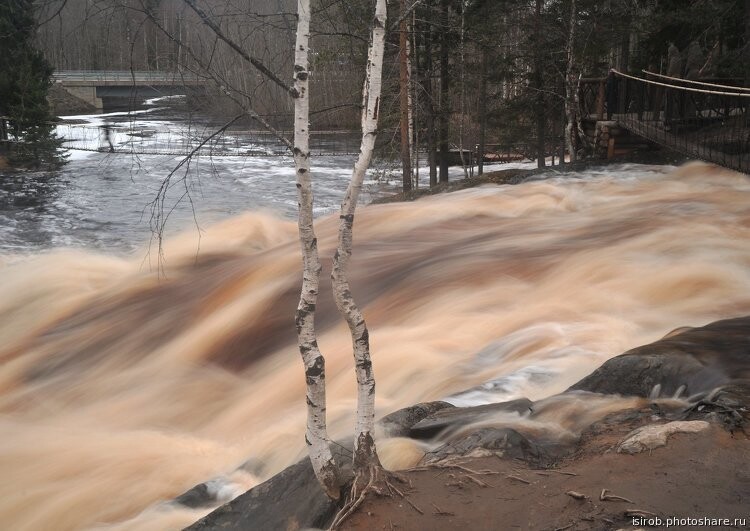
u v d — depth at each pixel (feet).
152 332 34.45
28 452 23.35
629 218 42.88
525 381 20.85
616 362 18.16
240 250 49.78
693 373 17.08
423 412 18.29
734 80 67.21
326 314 32.60
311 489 14.47
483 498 13.00
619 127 67.82
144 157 139.44
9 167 123.13
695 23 83.76
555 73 94.38
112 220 83.56
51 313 39.47
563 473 13.51
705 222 39.86
